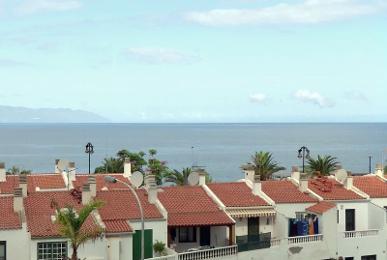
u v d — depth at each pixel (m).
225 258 55.41
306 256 60.28
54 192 56.72
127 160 75.31
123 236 50.94
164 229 54.84
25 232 47.31
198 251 53.50
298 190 66.38
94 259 48.09
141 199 57.88
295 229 62.66
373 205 65.44
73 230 45.50
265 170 97.38
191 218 57.44
